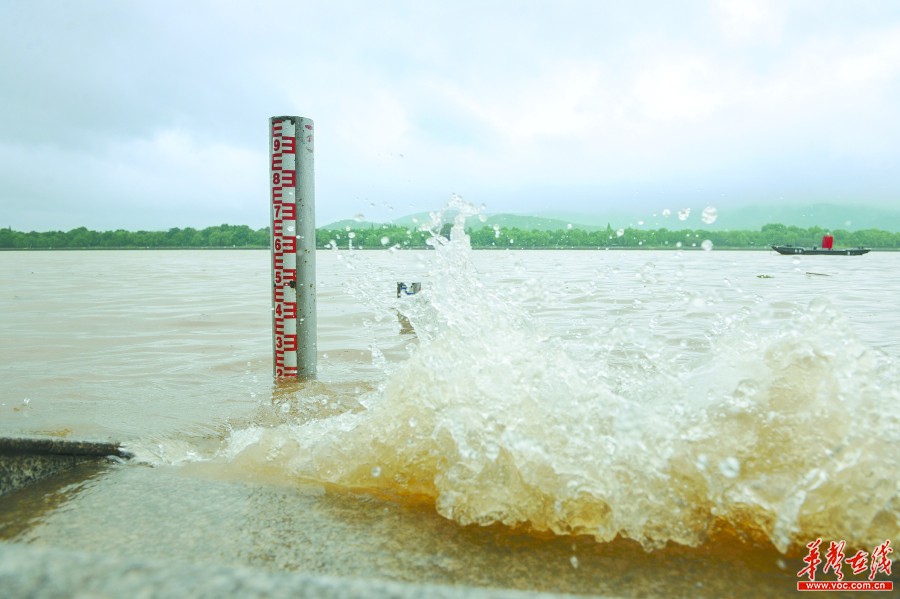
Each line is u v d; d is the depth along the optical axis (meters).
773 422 1.74
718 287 9.41
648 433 1.74
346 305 8.27
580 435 1.78
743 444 1.71
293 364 3.71
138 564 0.61
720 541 1.50
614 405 1.92
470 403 1.94
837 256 37.78
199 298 9.73
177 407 3.02
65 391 3.41
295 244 3.68
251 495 1.74
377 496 1.75
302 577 0.61
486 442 1.71
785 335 2.03
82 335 5.68
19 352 4.77
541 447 1.71
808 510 1.55
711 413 1.81
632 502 1.57
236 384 3.60
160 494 1.74
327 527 1.52
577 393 1.98
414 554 1.38
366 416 2.12
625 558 1.39
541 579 1.28
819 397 1.77
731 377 1.93
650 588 1.26
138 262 29.86
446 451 1.76
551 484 1.57
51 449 2.03
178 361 4.38
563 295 7.36
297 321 3.70
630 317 5.97
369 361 4.34
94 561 0.61
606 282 9.83
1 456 1.99
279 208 3.67
